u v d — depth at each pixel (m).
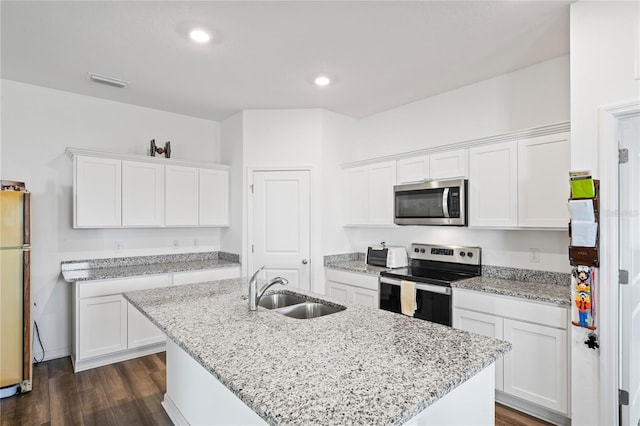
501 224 2.77
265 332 1.64
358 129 4.47
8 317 2.69
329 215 4.12
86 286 3.14
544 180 2.52
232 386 1.14
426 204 3.24
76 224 3.27
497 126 3.15
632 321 2.03
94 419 2.38
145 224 3.69
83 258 3.62
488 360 1.34
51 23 2.30
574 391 2.11
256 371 1.24
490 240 3.18
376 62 2.88
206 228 4.49
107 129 3.78
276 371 1.23
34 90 3.38
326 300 2.26
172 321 1.81
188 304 2.14
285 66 2.95
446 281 2.90
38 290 3.37
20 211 2.75
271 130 4.10
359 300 3.61
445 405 1.30
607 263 1.96
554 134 2.47
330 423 0.93
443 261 3.48
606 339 1.97
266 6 2.12
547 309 2.30
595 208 1.99
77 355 3.07
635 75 1.88
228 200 4.35
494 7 2.13
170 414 2.38
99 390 2.78
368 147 4.36
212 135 4.57
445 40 2.53
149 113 4.07
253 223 4.12
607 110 1.95
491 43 2.57
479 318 2.66
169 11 2.17
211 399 1.83
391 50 2.68
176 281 3.64
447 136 3.53
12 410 2.49
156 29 2.38
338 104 3.93
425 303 3.01
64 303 3.50
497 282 2.86
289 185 4.08
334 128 4.20
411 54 2.74
